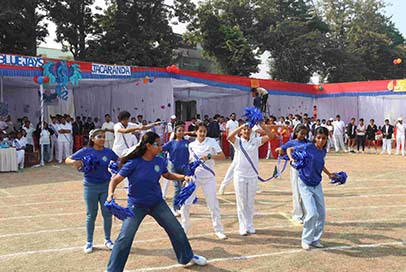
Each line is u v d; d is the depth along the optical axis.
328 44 40.06
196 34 35.25
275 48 38.16
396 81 21.97
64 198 9.11
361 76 41.25
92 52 27.62
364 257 5.07
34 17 25.83
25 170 13.97
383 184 10.70
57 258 5.17
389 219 6.99
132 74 16.45
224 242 5.75
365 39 43.81
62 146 16.22
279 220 6.99
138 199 4.38
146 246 5.60
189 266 4.80
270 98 25.62
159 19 29.55
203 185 5.94
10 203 8.60
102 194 5.39
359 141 20.52
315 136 5.55
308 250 5.36
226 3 37.38
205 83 18.88
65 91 15.30
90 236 5.41
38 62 13.94
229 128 15.50
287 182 11.16
